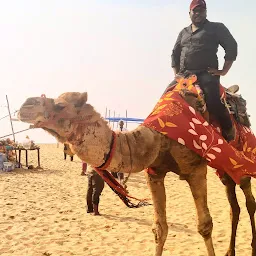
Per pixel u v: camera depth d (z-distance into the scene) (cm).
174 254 680
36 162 2784
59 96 450
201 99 520
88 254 694
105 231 858
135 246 738
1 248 735
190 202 1241
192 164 500
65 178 1870
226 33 552
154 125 484
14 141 2294
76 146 446
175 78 566
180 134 484
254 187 1627
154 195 507
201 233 509
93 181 1020
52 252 704
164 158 492
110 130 457
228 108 552
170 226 901
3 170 2069
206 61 552
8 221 952
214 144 496
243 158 516
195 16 558
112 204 1179
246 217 980
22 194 1371
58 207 1137
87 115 443
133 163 462
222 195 1396
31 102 435
